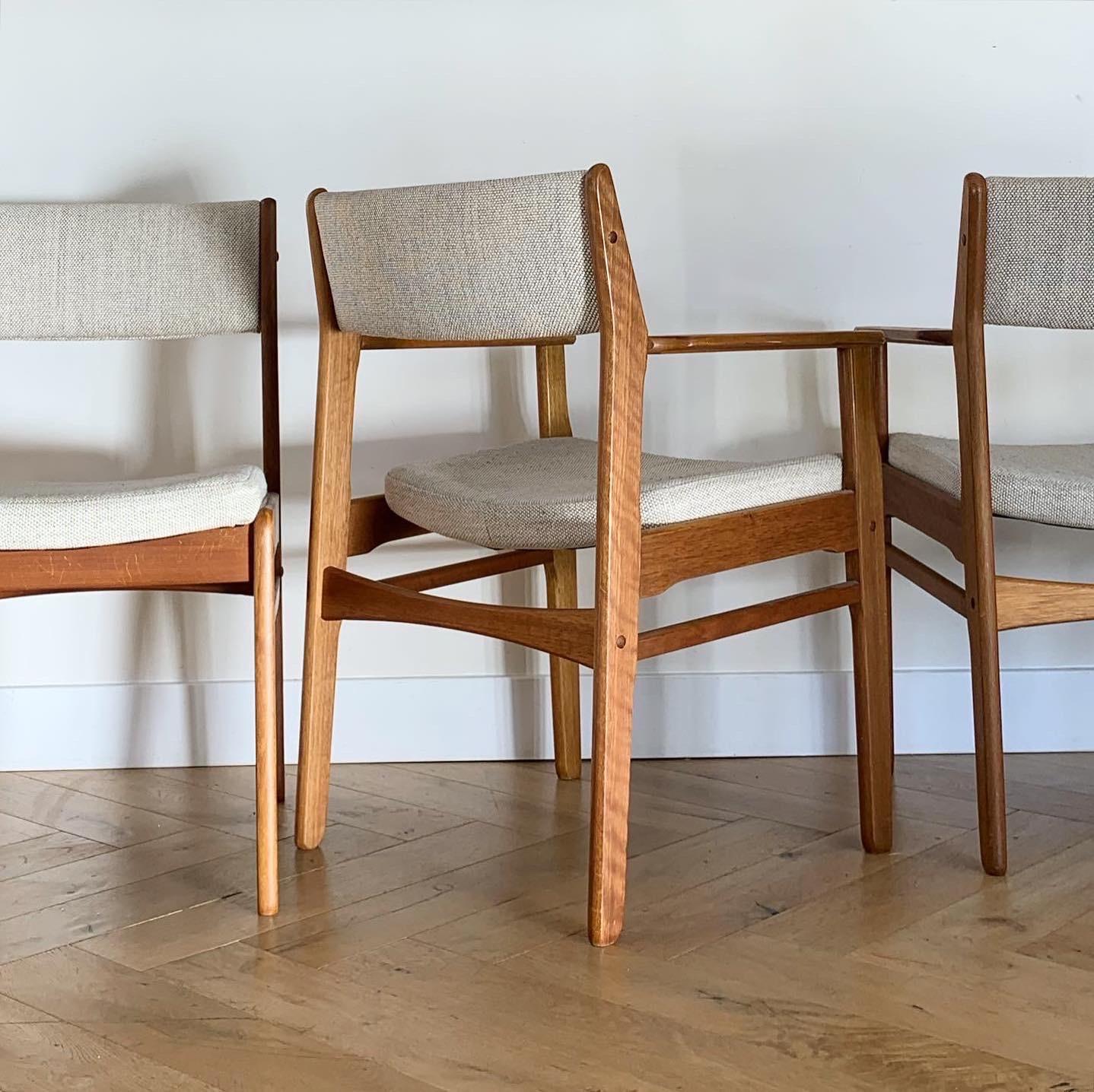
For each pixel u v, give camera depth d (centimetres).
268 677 157
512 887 168
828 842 183
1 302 192
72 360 220
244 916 159
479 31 218
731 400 223
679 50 218
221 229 195
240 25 217
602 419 146
